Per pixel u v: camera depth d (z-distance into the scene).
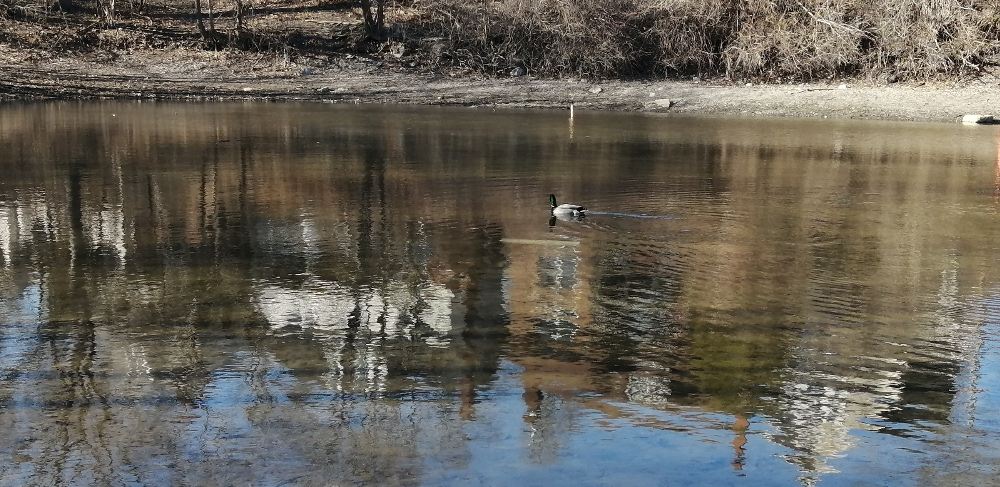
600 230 9.95
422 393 5.55
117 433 5.00
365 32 29.94
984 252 9.23
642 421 5.19
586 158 15.29
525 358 6.15
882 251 9.23
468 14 29.95
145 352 6.16
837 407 5.42
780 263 8.70
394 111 22.66
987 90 26.34
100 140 16.47
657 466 4.66
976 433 5.11
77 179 12.54
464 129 19.20
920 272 8.45
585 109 24.14
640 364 6.06
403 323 6.81
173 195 11.55
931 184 13.27
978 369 6.05
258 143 16.48
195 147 15.83
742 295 7.64
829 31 28.88
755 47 28.39
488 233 9.74
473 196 11.77
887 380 5.84
